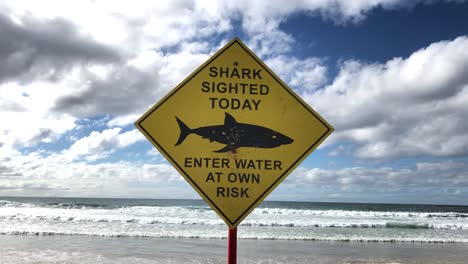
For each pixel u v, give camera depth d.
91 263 10.13
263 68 2.95
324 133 2.91
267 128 2.88
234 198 2.79
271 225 20.27
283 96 2.93
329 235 16.80
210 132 2.83
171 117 2.83
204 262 10.49
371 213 29.98
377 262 11.21
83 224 18.67
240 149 2.83
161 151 2.78
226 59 2.94
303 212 30.48
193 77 2.89
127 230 16.81
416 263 11.17
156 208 30.33
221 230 17.27
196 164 2.79
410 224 20.80
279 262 10.81
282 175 2.83
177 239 14.63
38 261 10.20
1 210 26.30
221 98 2.88
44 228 16.97
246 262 10.73
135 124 2.80
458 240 15.82
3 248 11.97
